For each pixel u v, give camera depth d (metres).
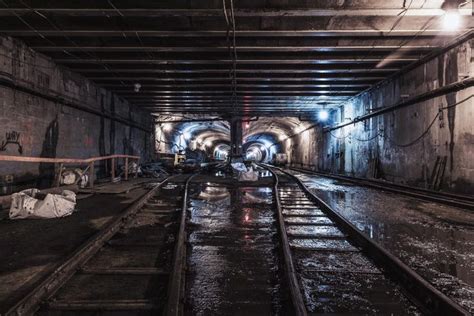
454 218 7.40
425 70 11.65
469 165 9.51
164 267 4.26
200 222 7.12
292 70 13.07
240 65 12.94
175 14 7.78
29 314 3.00
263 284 3.85
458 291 3.57
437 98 11.03
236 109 23.42
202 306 3.30
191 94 17.94
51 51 10.68
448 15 7.59
